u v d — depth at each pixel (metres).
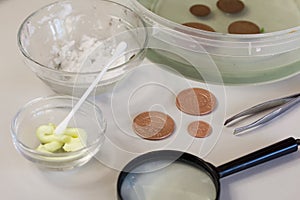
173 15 0.54
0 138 0.42
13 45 0.50
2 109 0.45
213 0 0.56
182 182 0.39
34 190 0.39
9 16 0.53
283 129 0.44
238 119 0.44
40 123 0.43
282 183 0.40
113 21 0.51
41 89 0.46
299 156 0.42
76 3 0.50
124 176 0.39
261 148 0.41
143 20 0.48
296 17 0.55
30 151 0.39
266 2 0.56
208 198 0.38
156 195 0.38
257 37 0.46
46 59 0.48
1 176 0.40
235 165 0.39
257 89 0.47
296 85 0.47
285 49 0.48
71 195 0.39
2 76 0.47
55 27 0.50
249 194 0.39
